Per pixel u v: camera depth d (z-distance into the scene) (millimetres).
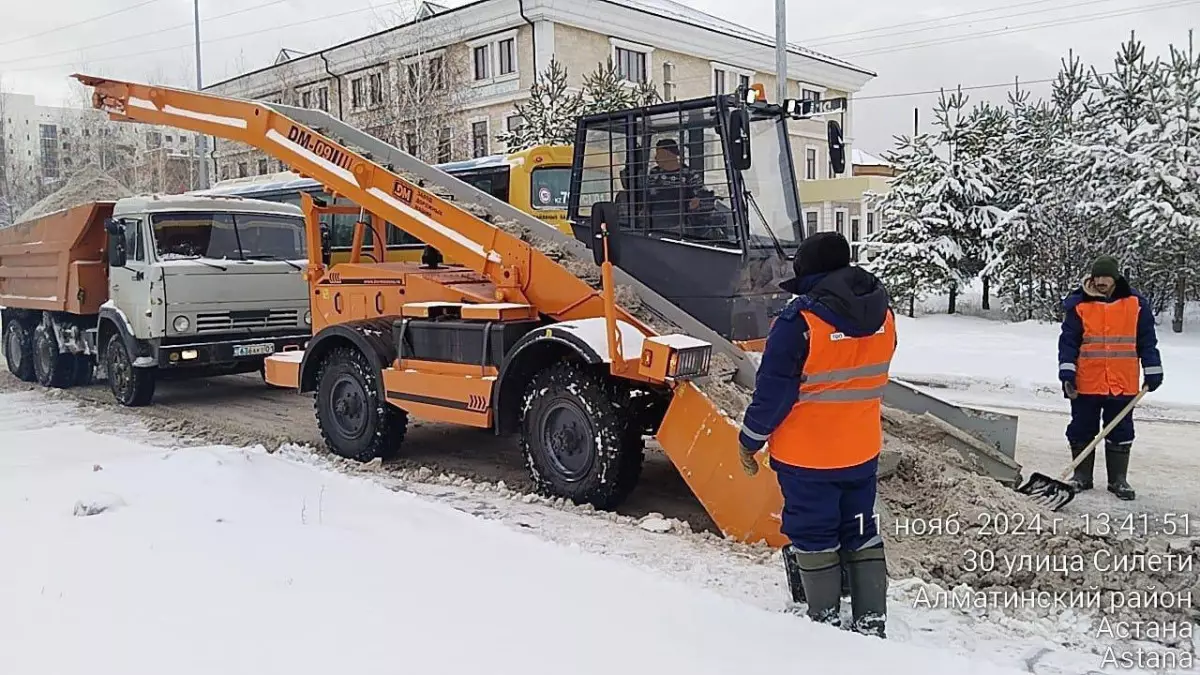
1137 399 6082
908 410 6535
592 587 4113
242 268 10836
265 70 38781
